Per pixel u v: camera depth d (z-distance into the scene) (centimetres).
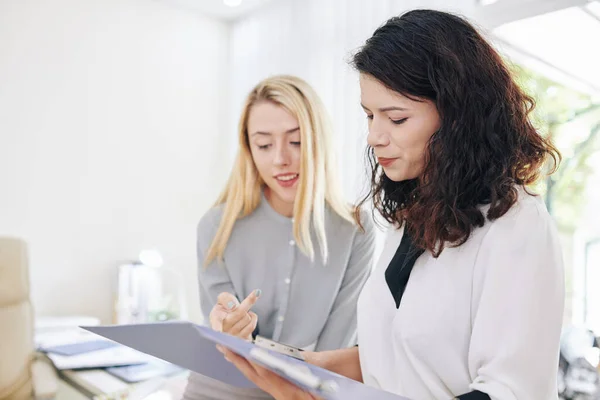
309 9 289
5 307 136
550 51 207
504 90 81
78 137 281
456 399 71
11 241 143
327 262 147
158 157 311
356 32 260
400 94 81
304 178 142
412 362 85
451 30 81
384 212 104
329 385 56
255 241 150
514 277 74
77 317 266
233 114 338
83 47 282
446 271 83
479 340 74
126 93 298
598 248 209
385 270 98
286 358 64
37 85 268
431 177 82
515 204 78
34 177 266
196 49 328
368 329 96
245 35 331
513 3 205
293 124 142
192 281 323
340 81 269
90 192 284
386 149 86
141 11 304
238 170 151
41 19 269
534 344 71
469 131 79
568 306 215
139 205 302
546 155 84
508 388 69
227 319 115
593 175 208
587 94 206
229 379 66
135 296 281
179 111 320
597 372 170
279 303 148
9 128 260
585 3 189
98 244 287
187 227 322
